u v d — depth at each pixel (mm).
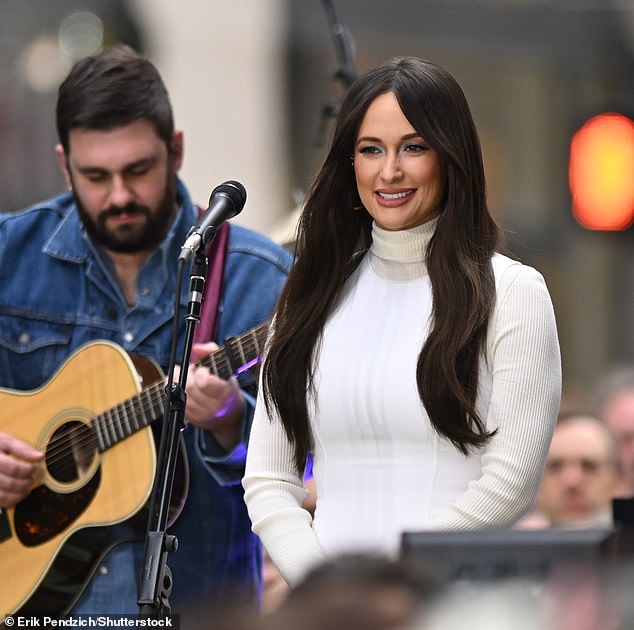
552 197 38406
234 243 14328
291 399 11516
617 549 5531
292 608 5105
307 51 33625
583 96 35938
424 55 36031
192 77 33062
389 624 5023
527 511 10938
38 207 15078
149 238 14281
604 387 20875
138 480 13852
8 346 14648
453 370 10852
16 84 30625
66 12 30625
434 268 11227
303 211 11883
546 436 11000
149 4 32094
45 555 14156
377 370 11133
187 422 13531
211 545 13992
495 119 38031
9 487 14242
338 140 11656
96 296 14617
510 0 32625
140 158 14086
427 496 10898
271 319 12352
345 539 10969
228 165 33500
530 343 11031
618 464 18391
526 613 5051
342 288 11742
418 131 11273
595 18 32781
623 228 25719
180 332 14336
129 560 14062
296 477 11797
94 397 14180
